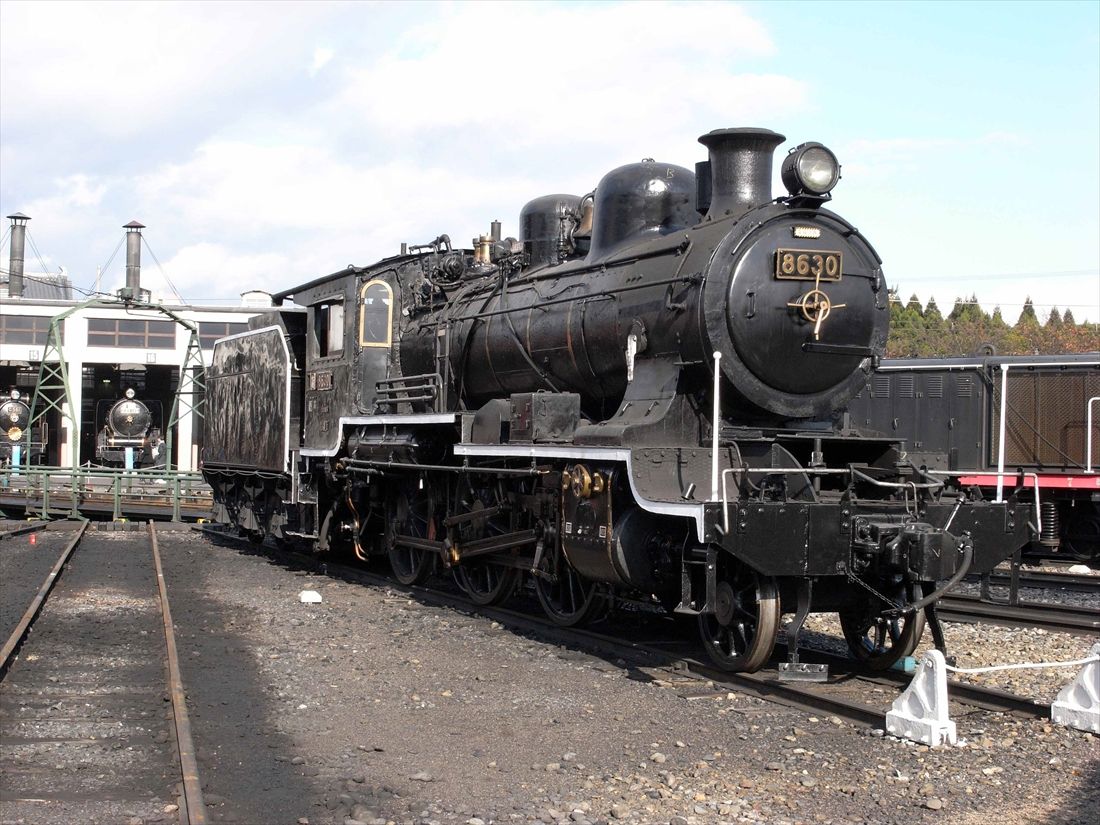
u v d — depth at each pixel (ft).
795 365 29.07
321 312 52.60
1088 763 20.30
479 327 40.73
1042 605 38.40
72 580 47.55
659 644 31.48
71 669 28.60
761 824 17.26
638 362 31.14
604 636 31.73
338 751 21.18
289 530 54.24
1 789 18.69
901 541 24.89
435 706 24.77
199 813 16.78
